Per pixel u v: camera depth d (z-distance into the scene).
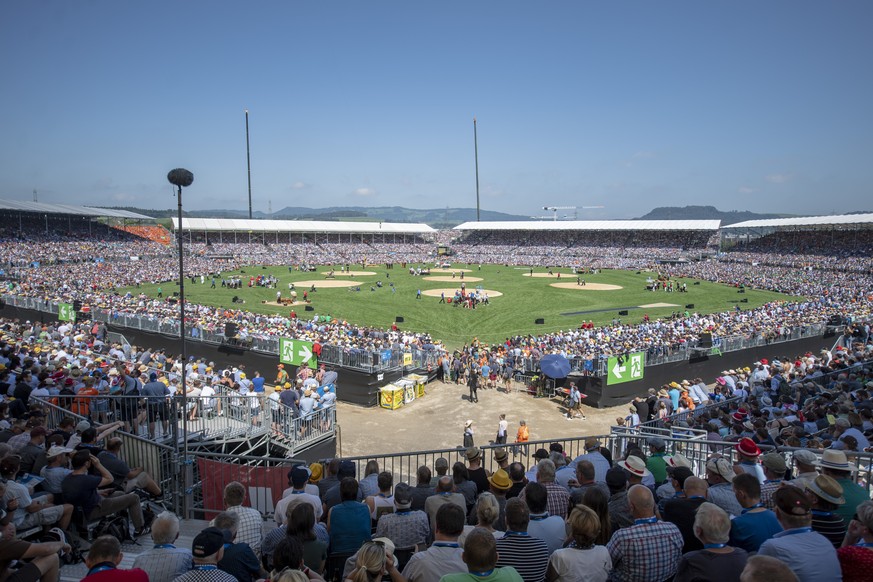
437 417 25.00
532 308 55.41
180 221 9.62
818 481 5.84
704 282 78.19
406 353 29.23
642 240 116.00
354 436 22.30
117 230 107.19
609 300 61.12
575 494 7.14
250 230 110.81
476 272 91.19
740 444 8.16
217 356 32.38
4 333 26.17
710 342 31.61
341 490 7.39
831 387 20.05
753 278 73.56
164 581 5.76
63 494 8.40
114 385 16.84
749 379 25.05
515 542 5.46
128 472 10.00
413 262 110.88
